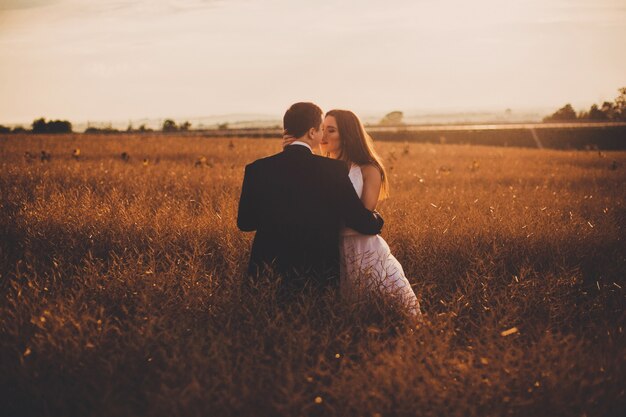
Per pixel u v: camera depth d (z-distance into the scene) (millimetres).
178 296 3520
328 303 3264
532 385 2547
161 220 5645
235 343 2926
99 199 7199
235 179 10750
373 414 2357
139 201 7016
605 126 53281
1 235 5312
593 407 2473
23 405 2555
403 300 3561
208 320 3273
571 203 8625
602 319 3605
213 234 5289
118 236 5148
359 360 2852
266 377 2613
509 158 21078
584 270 4840
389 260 3754
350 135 3762
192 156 18562
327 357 2920
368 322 3287
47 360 2688
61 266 4367
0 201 7098
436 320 3244
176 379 2568
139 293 3584
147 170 11930
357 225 3398
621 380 2629
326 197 3381
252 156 19031
